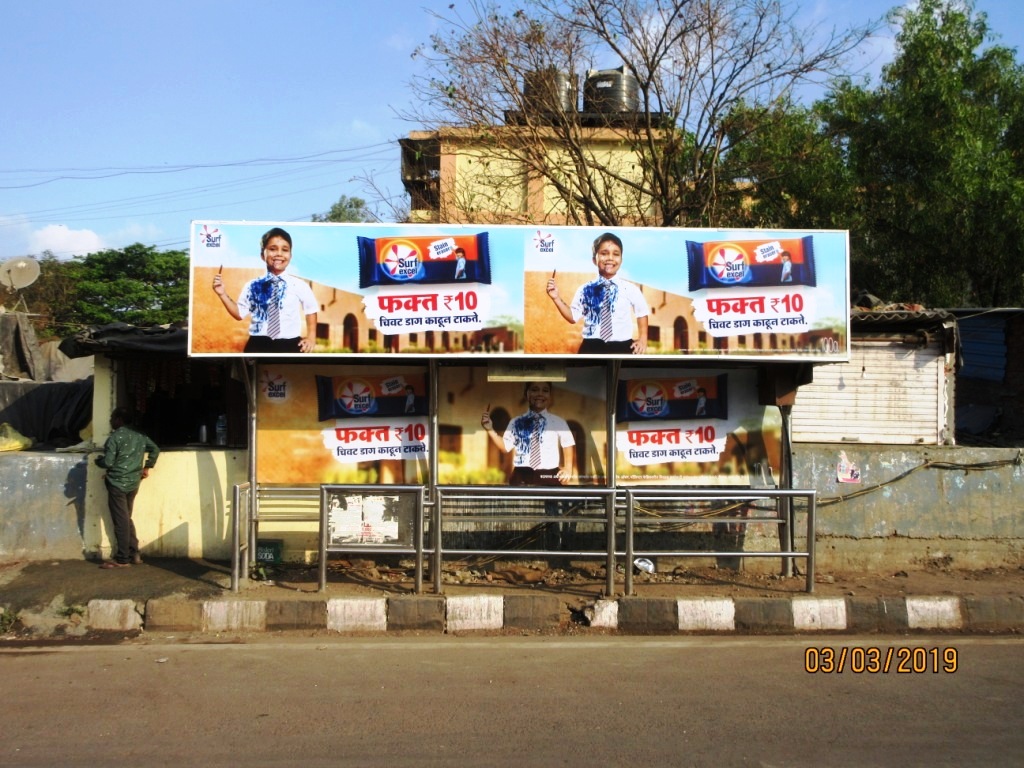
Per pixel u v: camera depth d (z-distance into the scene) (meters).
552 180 15.52
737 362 8.47
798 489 8.27
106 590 7.67
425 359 8.15
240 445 9.11
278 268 7.64
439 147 16.78
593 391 8.80
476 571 8.57
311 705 5.51
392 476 8.67
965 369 12.45
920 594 7.80
